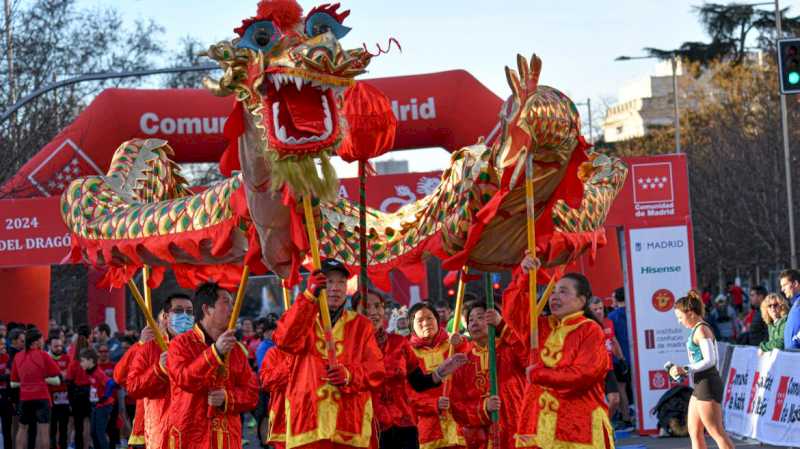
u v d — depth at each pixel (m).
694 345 20.16
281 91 11.53
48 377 28.48
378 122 13.68
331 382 12.79
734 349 26.80
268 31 11.59
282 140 11.46
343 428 13.06
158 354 15.61
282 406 14.35
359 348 13.33
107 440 29.38
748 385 25.52
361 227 14.02
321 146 11.45
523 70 12.75
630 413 32.19
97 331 32.00
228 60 11.63
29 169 29.48
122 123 28.78
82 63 51.72
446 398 15.92
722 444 19.91
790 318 23.20
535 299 13.30
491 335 14.74
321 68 11.24
